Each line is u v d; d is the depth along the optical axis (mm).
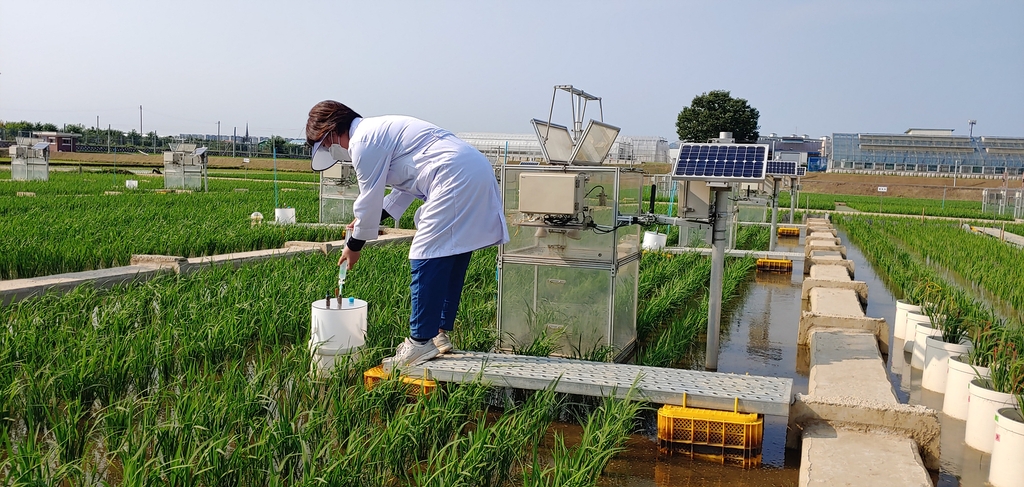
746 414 4539
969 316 7023
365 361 5344
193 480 3414
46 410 4277
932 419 4383
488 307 7480
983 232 22375
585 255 6301
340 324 5465
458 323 6895
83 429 4168
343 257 5371
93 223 13211
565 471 3727
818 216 28562
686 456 4625
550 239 6375
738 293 11109
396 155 5043
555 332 6465
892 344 8039
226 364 5441
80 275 8414
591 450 3994
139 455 3455
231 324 5840
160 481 3359
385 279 8336
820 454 4164
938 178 69812
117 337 5250
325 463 3834
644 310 8117
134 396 4594
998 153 73562
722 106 75500
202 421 3930
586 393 4812
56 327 5836
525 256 6457
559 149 6980
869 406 4504
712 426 4555
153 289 7316
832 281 9922
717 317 6512
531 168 6270
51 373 4676
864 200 50281
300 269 8703
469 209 5020
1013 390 4828
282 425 3861
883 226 23922
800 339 7605
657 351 6258
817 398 4629
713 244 6441
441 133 5117
